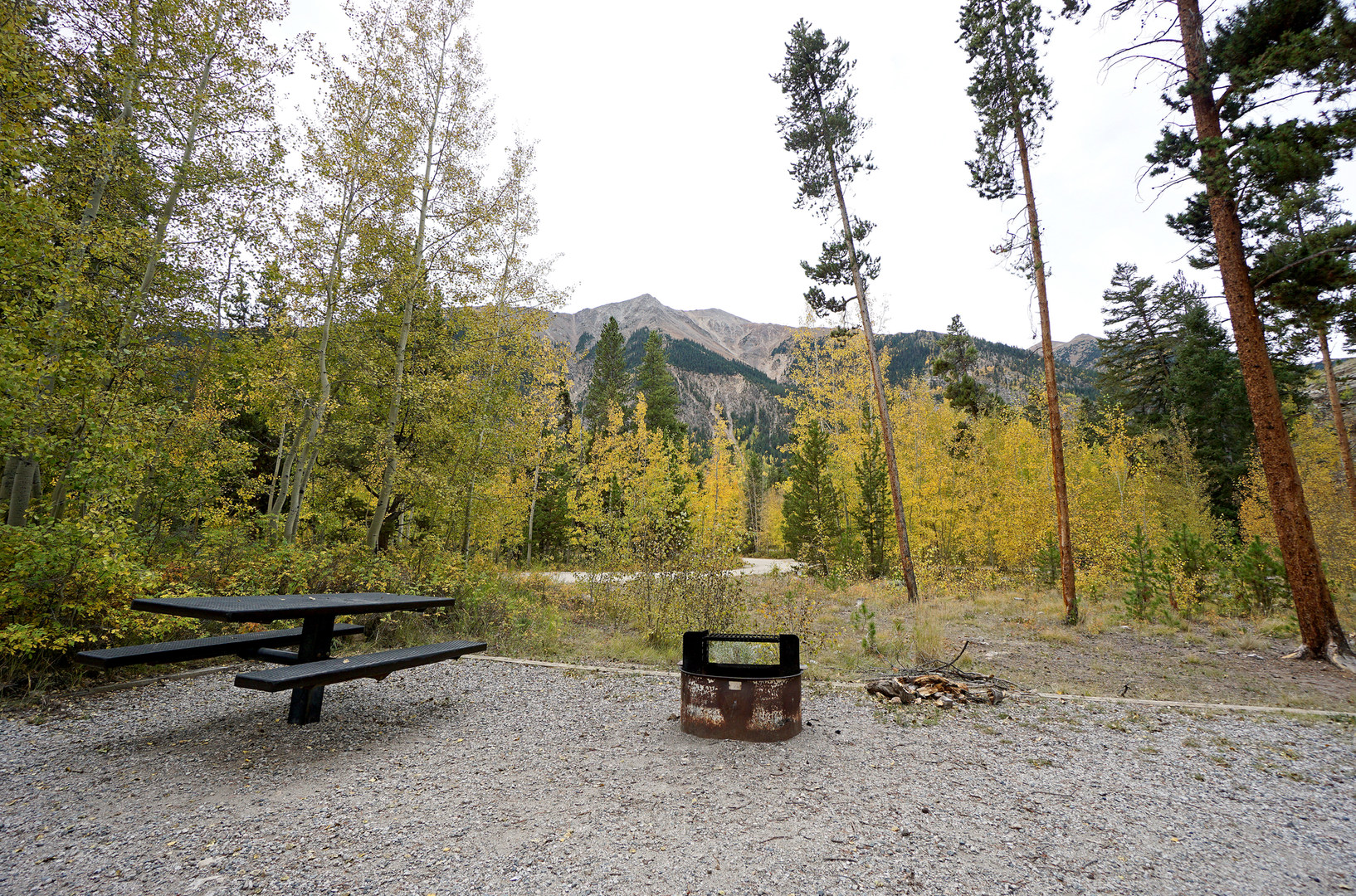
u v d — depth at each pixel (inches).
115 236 285.9
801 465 836.6
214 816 116.3
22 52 251.0
